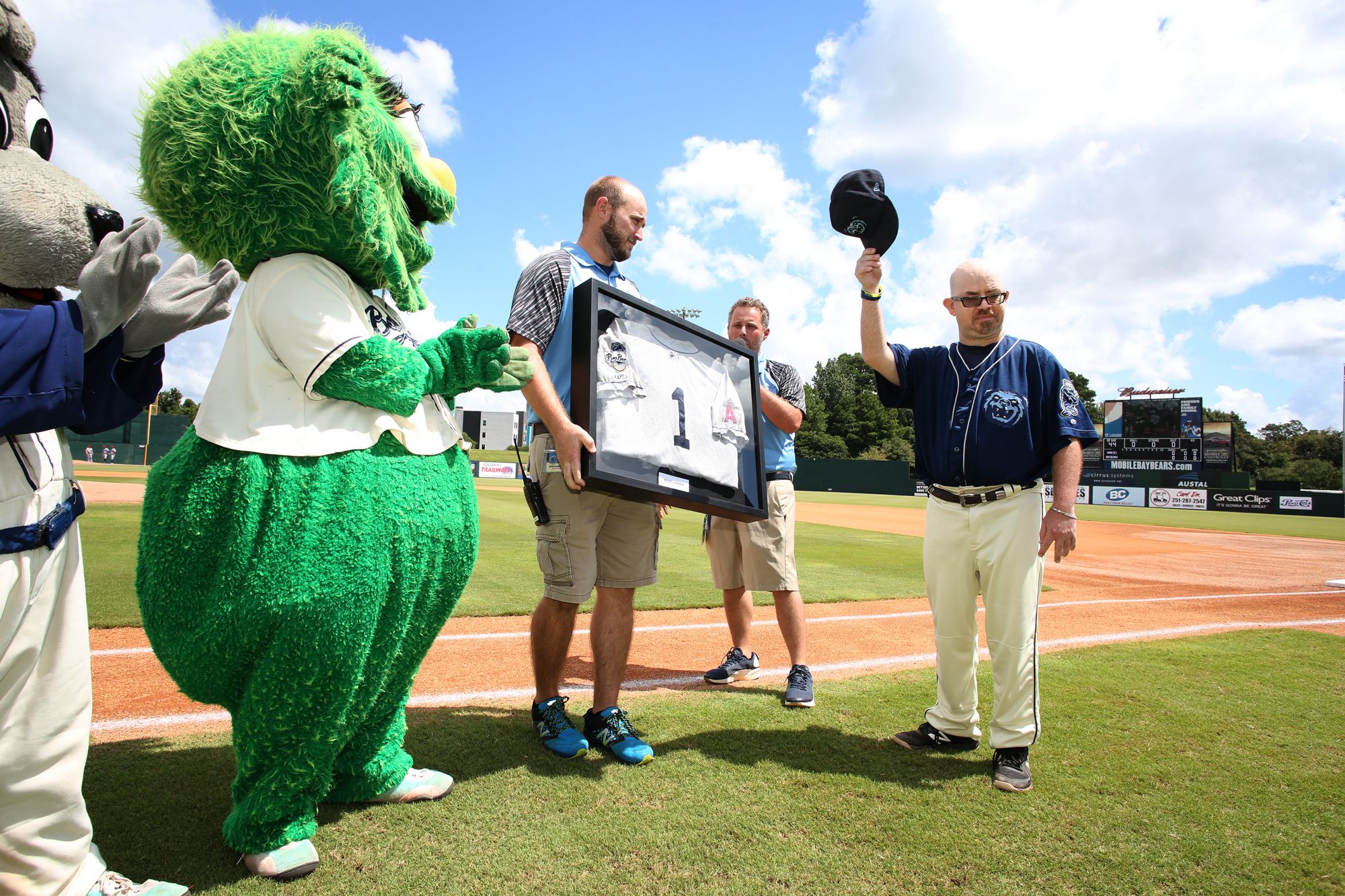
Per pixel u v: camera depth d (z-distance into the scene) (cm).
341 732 179
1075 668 396
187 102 166
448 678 363
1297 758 274
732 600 386
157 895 158
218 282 158
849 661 425
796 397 386
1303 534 1895
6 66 141
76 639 150
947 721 280
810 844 201
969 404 271
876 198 282
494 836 197
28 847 143
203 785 220
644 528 282
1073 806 231
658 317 269
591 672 393
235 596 160
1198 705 335
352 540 166
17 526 134
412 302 201
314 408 171
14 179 127
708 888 177
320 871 177
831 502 2803
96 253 138
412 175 195
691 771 248
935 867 192
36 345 124
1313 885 190
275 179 167
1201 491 3697
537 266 265
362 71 168
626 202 290
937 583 281
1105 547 1334
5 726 139
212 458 165
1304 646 469
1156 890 185
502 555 803
